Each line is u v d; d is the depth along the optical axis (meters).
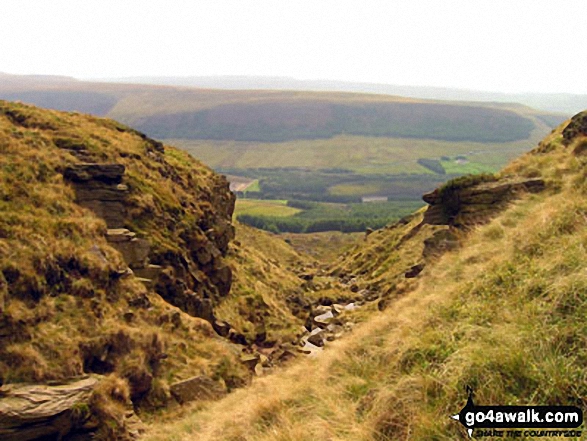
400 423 7.82
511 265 11.48
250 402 11.80
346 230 170.25
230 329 28.50
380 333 12.92
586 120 25.58
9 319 15.09
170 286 25.84
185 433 13.35
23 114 29.70
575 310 8.17
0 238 17.28
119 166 25.77
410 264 46.06
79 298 17.84
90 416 13.89
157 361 18.48
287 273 58.62
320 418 8.97
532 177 22.97
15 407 12.77
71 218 21.48
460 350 8.45
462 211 24.09
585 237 10.42
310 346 31.30
